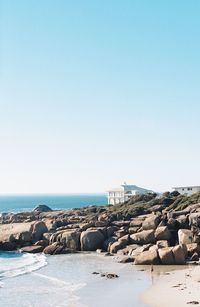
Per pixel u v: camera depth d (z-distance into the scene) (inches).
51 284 1791.3
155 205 3609.7
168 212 3083.2
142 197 4323.3
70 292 1642.5
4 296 1583.4
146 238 2664.9
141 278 1855.3
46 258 2532.0
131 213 3432.6
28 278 1925.4
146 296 1537.9
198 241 2482.8
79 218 3607.3
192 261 2188.7
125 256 2527.1
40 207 5511.8
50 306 1441.9
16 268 2176.4
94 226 3031.5
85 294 1606.8
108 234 2851.9
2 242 2930.6
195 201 3297.2
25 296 1583.4
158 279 1813.5
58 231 3014.3
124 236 2763.3
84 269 2132.1
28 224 3169.3
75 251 2748.5
